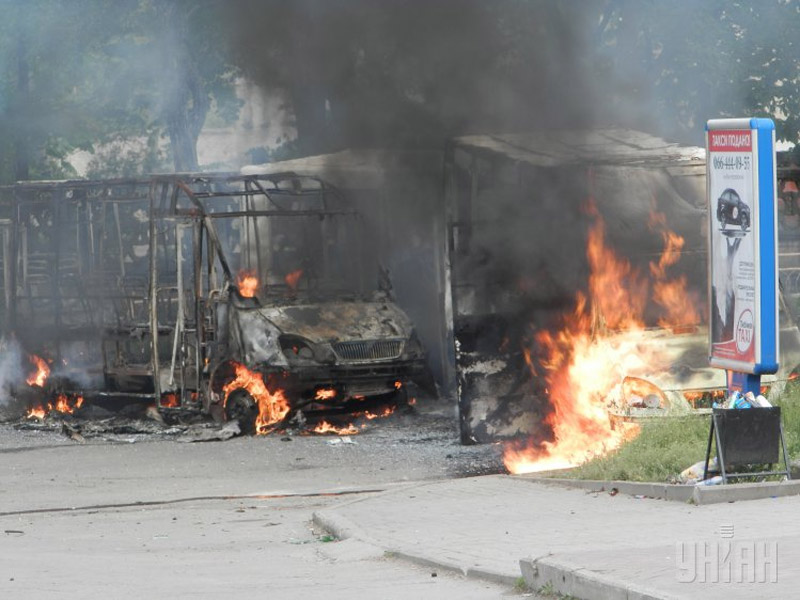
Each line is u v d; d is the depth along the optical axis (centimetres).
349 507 1570
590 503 1448
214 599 1045
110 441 2378
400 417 2505
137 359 2692
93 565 1252
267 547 1373
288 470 2030
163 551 1364
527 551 1171
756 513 1252
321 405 2417
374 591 1063
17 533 1531
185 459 2155
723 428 1394
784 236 2812
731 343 1484
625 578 927
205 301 2514
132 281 2712
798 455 1509
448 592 1043
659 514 1311
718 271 1502
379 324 2480
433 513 1474
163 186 2641
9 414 2789
